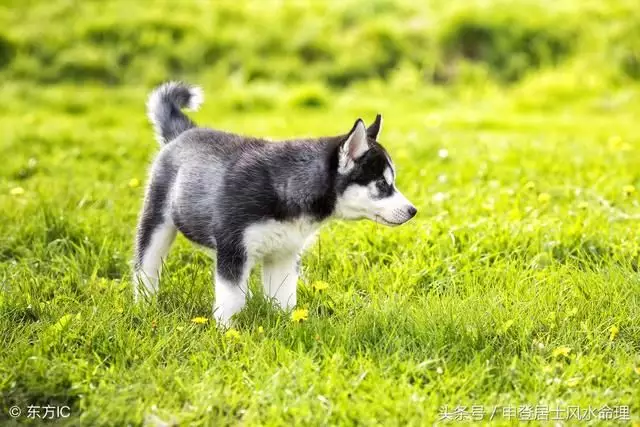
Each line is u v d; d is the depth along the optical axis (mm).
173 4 30016
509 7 29500
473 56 28578
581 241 10797
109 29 27938
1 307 9047
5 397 7578
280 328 8547
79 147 17547
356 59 27969
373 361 7973
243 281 8898
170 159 9570
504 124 21594
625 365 7965
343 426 7020
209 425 7145
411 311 8828
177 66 27516
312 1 30891
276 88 25984
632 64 27438
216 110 23953
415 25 29516
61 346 8219
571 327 8641
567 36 28703
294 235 8930
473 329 8375
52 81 26672
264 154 8891
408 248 10789
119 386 7609
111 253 10922
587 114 24250
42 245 11086
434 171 15039
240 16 29891
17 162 15984
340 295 9523
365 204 8898
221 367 7898
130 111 23391
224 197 8805
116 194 13547
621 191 13148
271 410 7168
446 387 7523
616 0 29859
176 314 8984
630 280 9672
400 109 24875
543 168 15023
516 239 10859
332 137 9016
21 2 29359
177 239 11148
